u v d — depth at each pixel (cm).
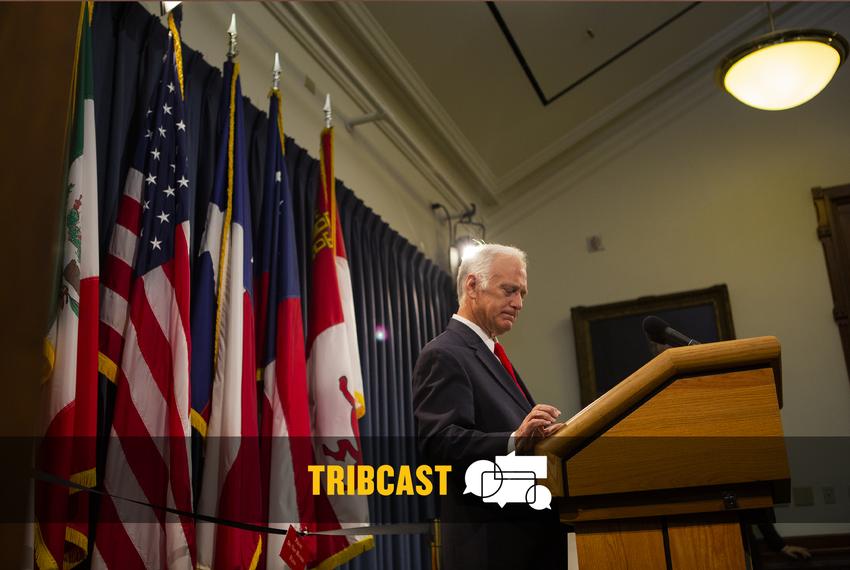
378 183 497
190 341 243
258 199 328
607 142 632
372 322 428
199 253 274
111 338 228
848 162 564
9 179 109
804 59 444
